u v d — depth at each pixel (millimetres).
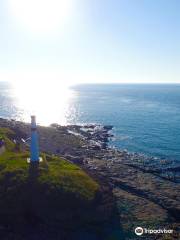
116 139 89000
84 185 38500
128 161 63938
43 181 37219
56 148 71000
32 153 43250
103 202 36594
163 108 169375
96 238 31953
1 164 42781
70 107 183750
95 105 192000
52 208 33969
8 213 33375
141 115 140125
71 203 34656
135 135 94062
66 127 107312
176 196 42625
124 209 37188
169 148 77188
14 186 36469
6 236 30938
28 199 34656
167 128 104438
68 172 41406
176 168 59438
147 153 72625
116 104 196875
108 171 53344
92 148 74625
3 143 54719
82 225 33125
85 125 113688
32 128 42969
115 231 32969
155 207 38750
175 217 37125
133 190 44344
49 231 32062
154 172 56656
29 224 32719
